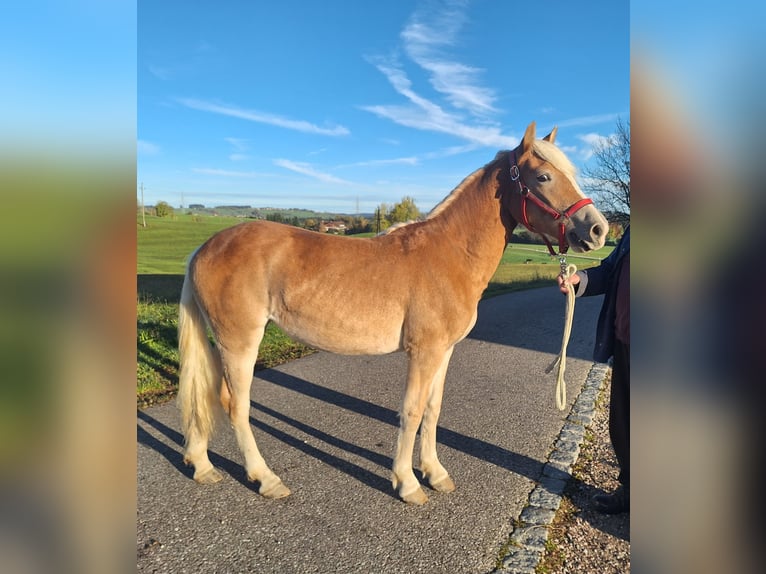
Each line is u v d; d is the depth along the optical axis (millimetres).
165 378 5070
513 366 5863
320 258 2906
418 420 2869
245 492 2986
